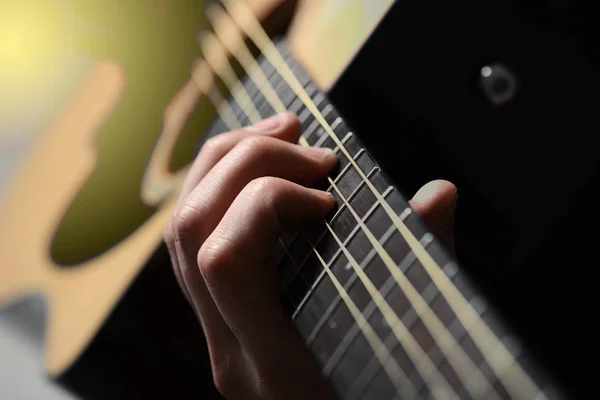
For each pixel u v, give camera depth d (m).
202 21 0.59
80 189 0.60
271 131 0.43
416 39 0.46
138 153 0.59
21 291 0.62
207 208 0.40
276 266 0.39
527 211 0.45
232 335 0.42
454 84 0.46
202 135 0.55
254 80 0.52
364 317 0.36
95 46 0.68
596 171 0.45
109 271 0.54
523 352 0.32
